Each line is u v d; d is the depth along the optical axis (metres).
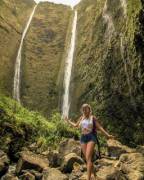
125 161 12.00
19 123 16.27
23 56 36.06
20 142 15.42
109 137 9.24
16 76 33.75
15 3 41.31
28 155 12.28
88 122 9.23
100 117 23.53
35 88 33.56
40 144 15.66
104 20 27.91
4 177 10.50
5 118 15.60
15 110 20.38
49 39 39.03
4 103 20.69
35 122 18.67
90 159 8.94
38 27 40.50
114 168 10.54
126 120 21.39
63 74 33.34
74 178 10.31
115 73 22.75
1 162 11.51
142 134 20.06
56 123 19.31
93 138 9.13
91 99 25.52
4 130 15.03
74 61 32.84
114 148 14.37
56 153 11.75
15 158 13.88
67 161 11.06
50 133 17.41
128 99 21.02
